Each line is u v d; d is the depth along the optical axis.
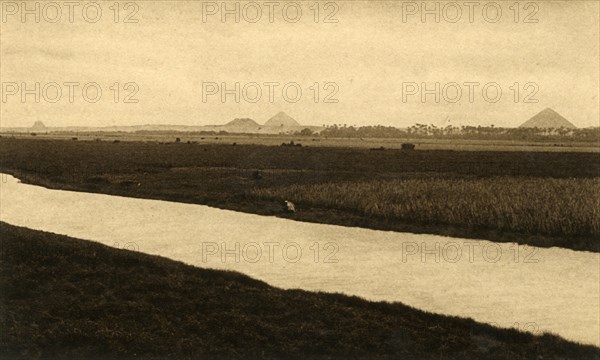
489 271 21.89
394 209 33.34
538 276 21.20
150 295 17.69
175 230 29.69
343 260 23.39
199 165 69.19
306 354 14.15
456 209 32.41
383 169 65.00
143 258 21.42
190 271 20.38
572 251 25.31
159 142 149.38
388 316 16.52
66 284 18.30
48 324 15.35
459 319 16.25
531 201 33.72
